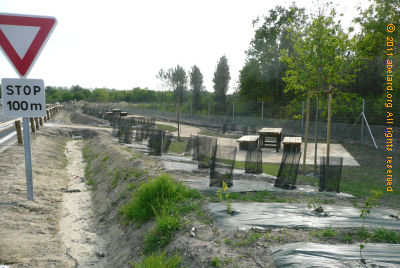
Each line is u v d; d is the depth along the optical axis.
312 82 7.67
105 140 14.31
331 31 7.30
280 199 5.24
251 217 4.07
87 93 78.19
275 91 27.20
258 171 7.65
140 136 14.59
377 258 2.72
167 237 3.71
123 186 6.78
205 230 3.69
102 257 4.36
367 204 3.49
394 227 3.82
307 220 3.95
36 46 2.99
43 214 5.90
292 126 19.08
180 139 16.95
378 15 11.11
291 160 6.62
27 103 3.05
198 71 45.88
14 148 10.94
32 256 4.13
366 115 15.28
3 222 4.97
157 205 4.57
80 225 5.74
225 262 2.88
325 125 17.17
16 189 6.51
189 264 3.03
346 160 11.05
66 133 18.80
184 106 32.41
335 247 2.97
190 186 5.75
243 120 22.09
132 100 72.06
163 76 48.81
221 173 6.11
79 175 9.88
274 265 2.73
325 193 5.93
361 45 7.80
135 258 3.74
